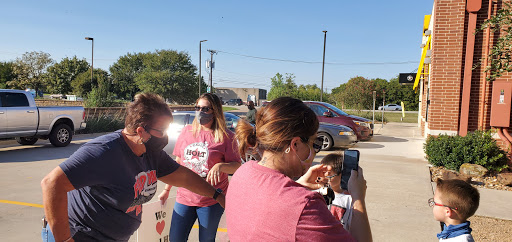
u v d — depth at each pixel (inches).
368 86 1180.5
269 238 44.2
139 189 74.9
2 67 2290.8
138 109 71.2
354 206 55.2
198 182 90.6
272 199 45.3
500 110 319.6
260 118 52.9
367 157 386.0
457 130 349.1
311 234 43.1
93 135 601.9
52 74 2407.7
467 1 333.4
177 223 110.8
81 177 65.9
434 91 355.9
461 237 91.7
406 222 183.9
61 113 447.2
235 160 115.6
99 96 879.1
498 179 274.2
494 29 192.2
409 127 820.0
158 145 76.2
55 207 64.4
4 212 199.2
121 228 74.9
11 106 399.2
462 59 344.2
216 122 114.7
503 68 182.9
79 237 72.4
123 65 2645.2
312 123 51.0
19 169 316.8
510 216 196.1
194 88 2138.3
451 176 277.7
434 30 351.6
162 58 2069.4
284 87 1838.1
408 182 270.2
